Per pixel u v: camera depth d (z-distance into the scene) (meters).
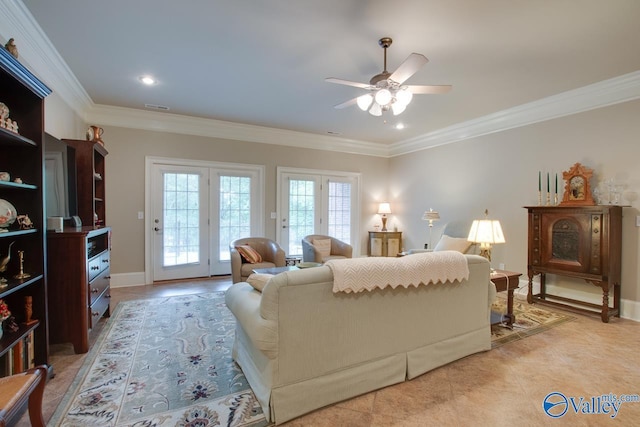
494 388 2.04
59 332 2.45
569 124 3.85
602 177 3.56
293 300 1.72
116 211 4.58
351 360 1.92
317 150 6.13
